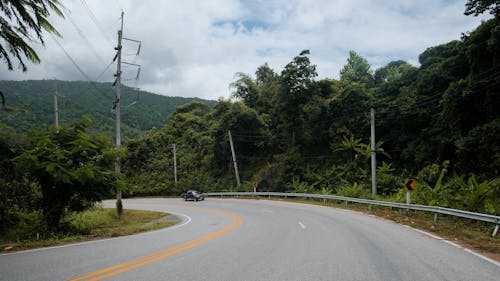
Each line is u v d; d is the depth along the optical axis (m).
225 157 51.19
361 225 14.55
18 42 8.80
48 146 12.81
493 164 22.70
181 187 52.78
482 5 22.72
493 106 24.05
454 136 27.33
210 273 6.59
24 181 14.61
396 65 53.97
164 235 12.61
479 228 12.41
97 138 14.23
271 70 61.62
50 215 13.14
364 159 35.97
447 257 7.89
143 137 69.69
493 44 21.94
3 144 13.35
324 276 6.27
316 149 42.66
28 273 6.80
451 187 21.19
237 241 10.64
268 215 20.25
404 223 15.18
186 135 64.44
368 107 37.44
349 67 58.09
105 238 11.95
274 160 47.38
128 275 6.52
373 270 6.69
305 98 40.75
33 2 8.62
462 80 25.67
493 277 6.16
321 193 32.88
